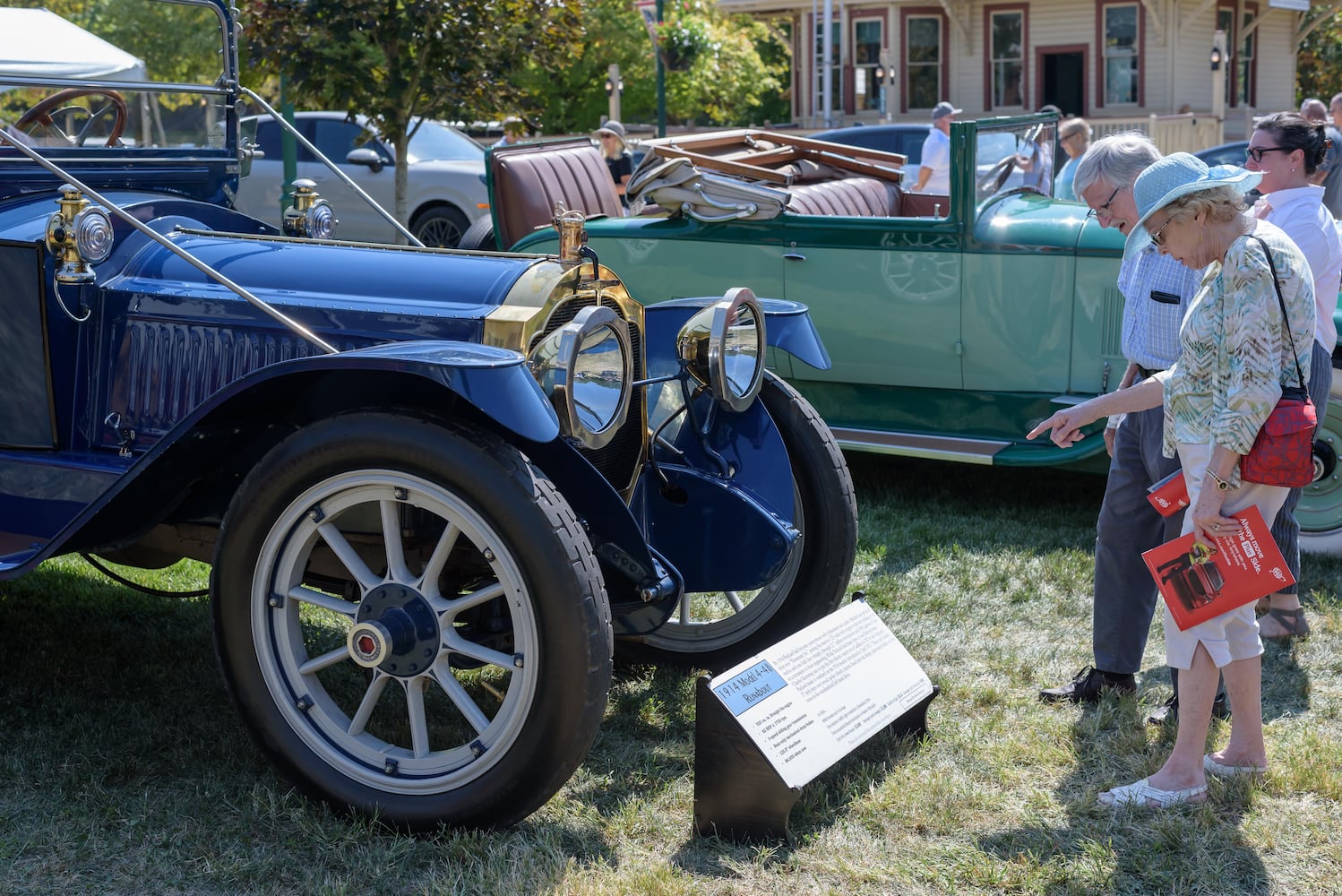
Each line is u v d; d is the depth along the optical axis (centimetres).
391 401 297
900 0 2247
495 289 308
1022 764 329
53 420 338
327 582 326
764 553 337
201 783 308
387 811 283
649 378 362
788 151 705
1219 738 338
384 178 1112
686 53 1706
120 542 314
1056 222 537
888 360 571
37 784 307
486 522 269
